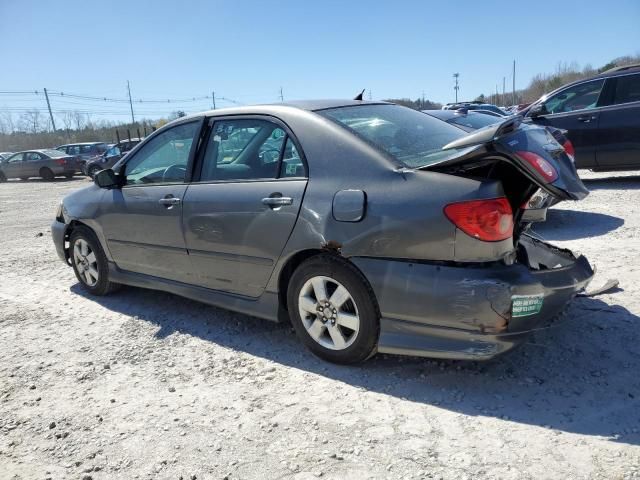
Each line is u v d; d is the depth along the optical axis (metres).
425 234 2.89
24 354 3.98
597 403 2.84
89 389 3.38
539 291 2.87
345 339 3.34
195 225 3.95
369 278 3.08
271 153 3.65
